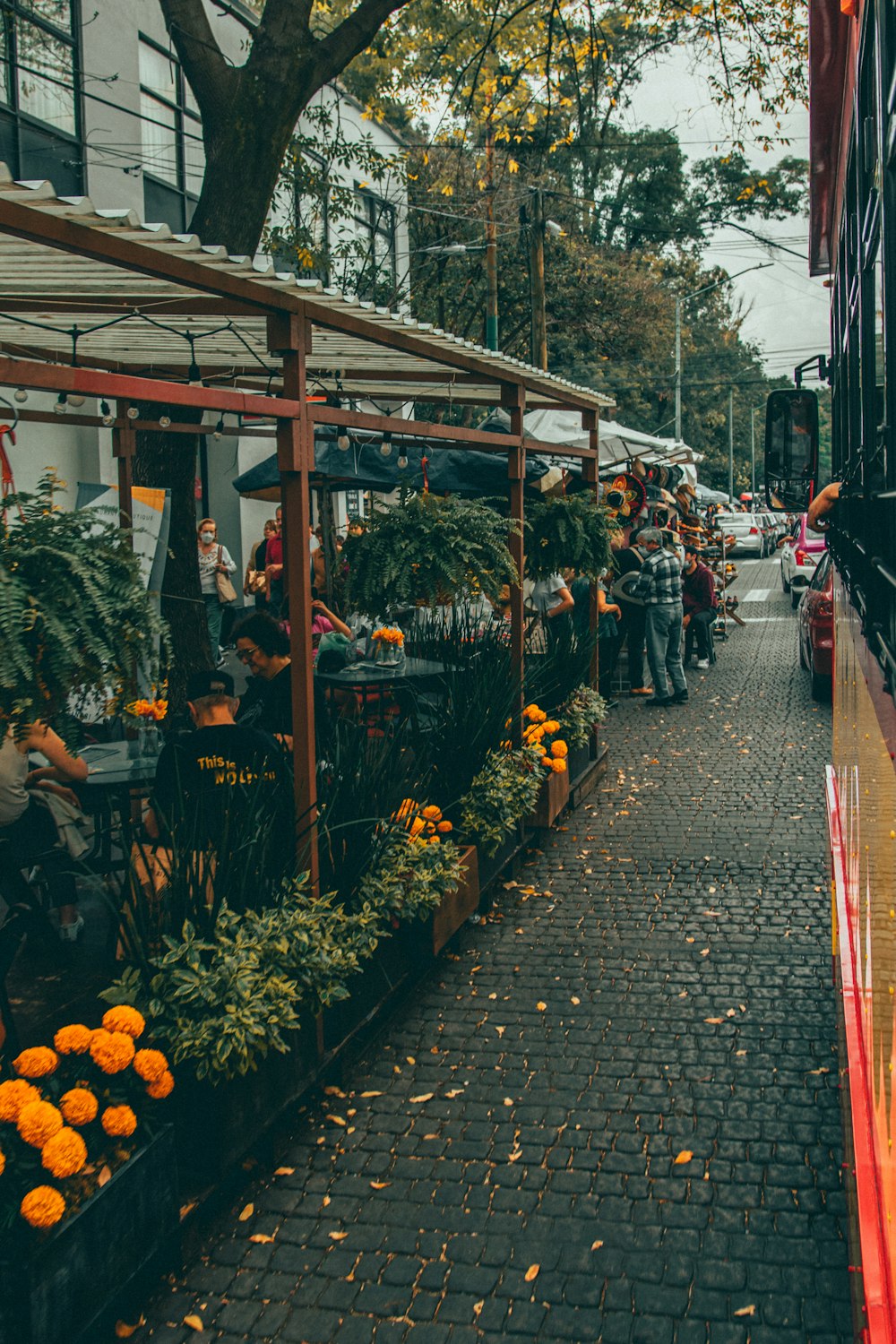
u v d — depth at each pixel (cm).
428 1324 319
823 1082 444
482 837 606
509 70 1334
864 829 236
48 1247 285
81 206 292
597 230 3806
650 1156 398
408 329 501
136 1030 338
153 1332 320
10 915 439
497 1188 382
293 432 430
